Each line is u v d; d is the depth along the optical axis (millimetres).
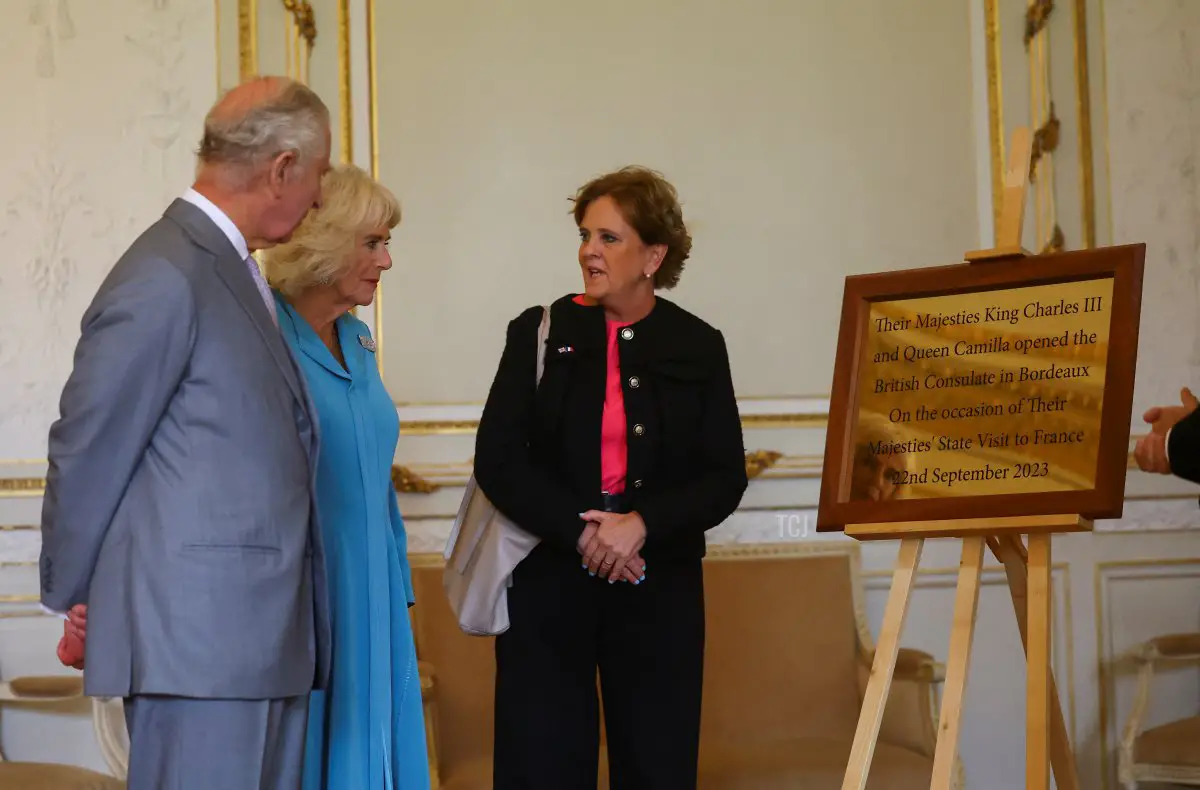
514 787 2904
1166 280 4926
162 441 2184
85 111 4453
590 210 3062
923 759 3783
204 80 4500
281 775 2279
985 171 4871
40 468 4340
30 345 4379
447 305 4590
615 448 3008
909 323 2906
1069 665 4766
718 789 3621
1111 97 4945
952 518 2752
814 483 4684
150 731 2162
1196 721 4262
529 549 2971
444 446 4527
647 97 4730
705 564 4320
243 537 2172
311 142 2320
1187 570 4871
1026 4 4906
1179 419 2789
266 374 2250
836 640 4301
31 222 4406
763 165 4770
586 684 2961
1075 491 2648
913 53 4879
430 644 4113
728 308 4715
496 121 4656
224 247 2270
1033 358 2775
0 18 4430
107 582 2152
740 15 4793
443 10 4648
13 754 4242
